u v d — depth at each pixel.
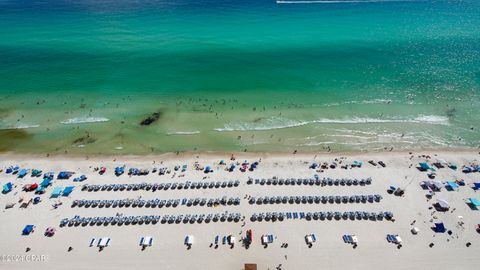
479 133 61.12
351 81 78.75
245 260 39.47
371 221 44.00
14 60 88.25
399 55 92.81
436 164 53.44
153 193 48.06
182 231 42.69
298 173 51.75
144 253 40.16
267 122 64.12
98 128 62.62
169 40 102.31
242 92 73.94
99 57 90.50
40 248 40.44
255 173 51.78
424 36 106.75
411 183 49.91
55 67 84.94
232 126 63.03
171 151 56.97
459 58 90.69
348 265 38.84
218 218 44.25
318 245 40.94
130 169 52.25
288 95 72.94
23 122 64.00
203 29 112.31
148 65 86.25
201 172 51.94
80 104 69.81
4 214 44.44
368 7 142.88
